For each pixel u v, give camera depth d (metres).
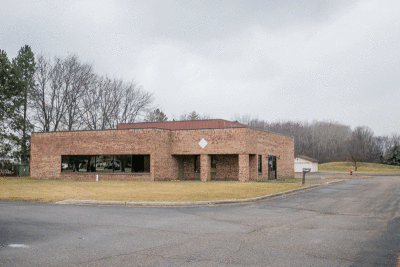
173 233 7.82
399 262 5.66
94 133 28.17
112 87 48.44
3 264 5.39
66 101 43.03
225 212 11.25
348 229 8.51
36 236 7.40
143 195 15.33
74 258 5.77
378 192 18.95
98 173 27.77
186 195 15.45
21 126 35.91
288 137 35.72
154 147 26.05
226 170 27.97
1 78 34.69
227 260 5.68
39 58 41.81
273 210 11.86
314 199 15.44
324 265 5.46
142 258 5.78
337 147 107.12
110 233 7.77
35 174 30.11
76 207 12.08
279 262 5.60
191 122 33.62
